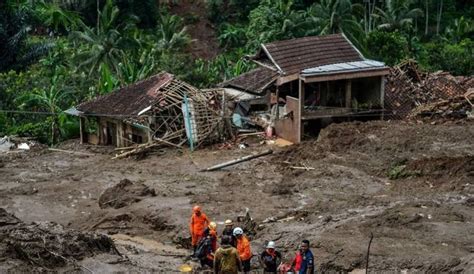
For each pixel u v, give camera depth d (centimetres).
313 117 4209
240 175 3653
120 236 2955
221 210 3120
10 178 3856
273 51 4478
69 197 3491
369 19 7450
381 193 3269
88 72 6000
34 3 7431
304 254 2058
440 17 8269
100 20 6247
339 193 3297
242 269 2050
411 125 4091
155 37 7500
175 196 3344
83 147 4588
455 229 2708
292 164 3731
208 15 8581
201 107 4291
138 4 8138
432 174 3388
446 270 2338
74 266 2119
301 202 3200
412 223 2770
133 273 2127
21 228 2322
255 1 8538
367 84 4447
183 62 5753
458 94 4588
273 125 4334
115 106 4556
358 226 2772
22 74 5741
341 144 3866
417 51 6769
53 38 7344
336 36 4712
